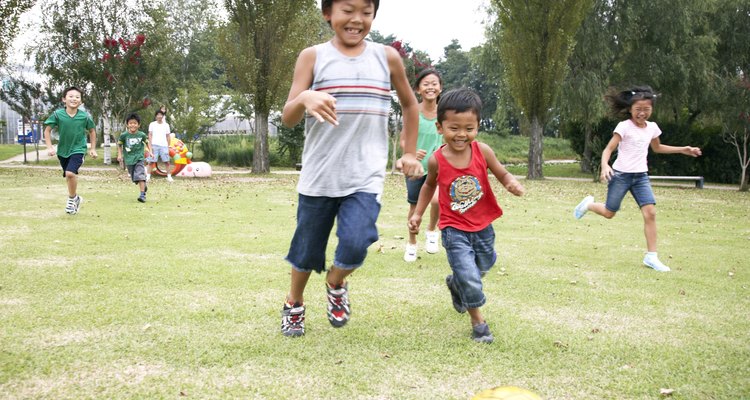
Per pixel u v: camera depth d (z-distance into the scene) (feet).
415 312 12.46
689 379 9.23
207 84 122.01
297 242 10.39
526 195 45.70
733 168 74.69
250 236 21.93
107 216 26.43
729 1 75.31
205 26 127.44
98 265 16.08
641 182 18.98
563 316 12.51
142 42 70.59
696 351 10.48
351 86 9.83
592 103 71.82
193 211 29.58
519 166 101.86
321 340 10.58
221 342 10.30
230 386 8.57
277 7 64.85
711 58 73.77
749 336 11.41
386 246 21.03
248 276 15.28
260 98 67.41
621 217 32.78
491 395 6.64
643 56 74.28
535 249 21.16
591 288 15.17
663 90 76.38
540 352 10.26
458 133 10.89
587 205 20.30
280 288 14.12
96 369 9.03
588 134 82.38
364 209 9.85
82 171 62.59
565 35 65.67
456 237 11.14
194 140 99.55
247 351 9.93
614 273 17.25
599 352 10.33
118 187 42.42
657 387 8.91
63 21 72.79
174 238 21.03
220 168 83.15
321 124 9.96
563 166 100.63
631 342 10.90
